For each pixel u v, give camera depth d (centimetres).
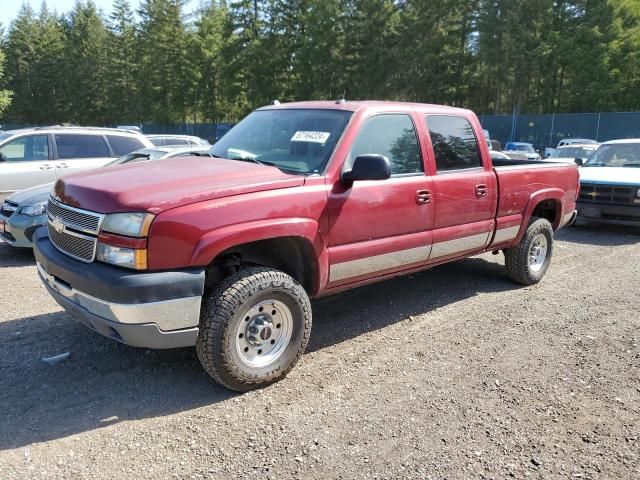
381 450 312
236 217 345
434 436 327
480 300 586
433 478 288
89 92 7394
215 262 379
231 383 361
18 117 7788
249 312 363
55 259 360
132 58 6756
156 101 6194
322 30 4753
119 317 320
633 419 352
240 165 404
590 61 4384
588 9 4491
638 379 407
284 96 5225
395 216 446
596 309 563
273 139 450
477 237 543
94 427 327
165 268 325
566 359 439
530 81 4912
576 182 693
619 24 4328
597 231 1062
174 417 340
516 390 386
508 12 4516
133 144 1033
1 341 446
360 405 360
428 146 484
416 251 476
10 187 888
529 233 616
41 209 716
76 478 281
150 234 319
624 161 1115
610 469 299
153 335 328
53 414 340
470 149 536
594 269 738
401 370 413
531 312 550
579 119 3481
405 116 474
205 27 5638
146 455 302
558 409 362
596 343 473
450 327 504
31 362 409
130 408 349
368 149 434
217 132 5181
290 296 377
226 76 5338
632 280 681
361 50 4800
